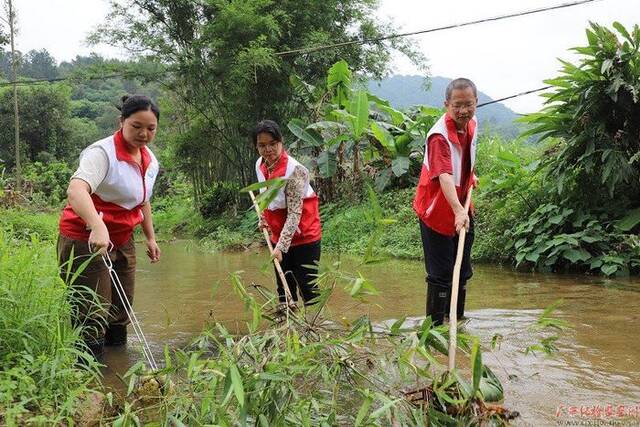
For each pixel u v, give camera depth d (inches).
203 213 676.7
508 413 91.3
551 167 267.4
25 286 105.3
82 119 1619.1
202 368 87.2
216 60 569.3
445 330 99.0
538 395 105.4
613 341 140.7
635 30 243.6
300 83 497.7
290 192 145.5
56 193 853.2
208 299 210.1
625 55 242.5
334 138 421.7
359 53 608.7
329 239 398.6
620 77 241.1
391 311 179.5
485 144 404.5
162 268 313.6
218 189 674.2
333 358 95.3
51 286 109.9
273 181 77.8
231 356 87.4
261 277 266.4
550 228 268.7
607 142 250.7
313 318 109.4
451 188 133.8
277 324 111.9
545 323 103.6
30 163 1104.8
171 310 190.2
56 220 419.5
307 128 414.9
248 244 442.0
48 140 1219.9
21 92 1173.7
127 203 132.7
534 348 108.9
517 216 288.7
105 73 594.9
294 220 144.8
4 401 82.1
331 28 599.5
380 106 431.8
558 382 112.3
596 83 249.0
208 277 271.3
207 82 596.4
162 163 853.8
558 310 175.6
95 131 1397.6
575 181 269.1
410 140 417.1
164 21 595.2
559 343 139.5
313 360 93.5
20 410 79.7
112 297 140.3
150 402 102.1
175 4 581.0
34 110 1190.3
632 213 248.2
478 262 293.9
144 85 613.9
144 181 135.9
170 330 161.5
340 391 102.9
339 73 434.0
